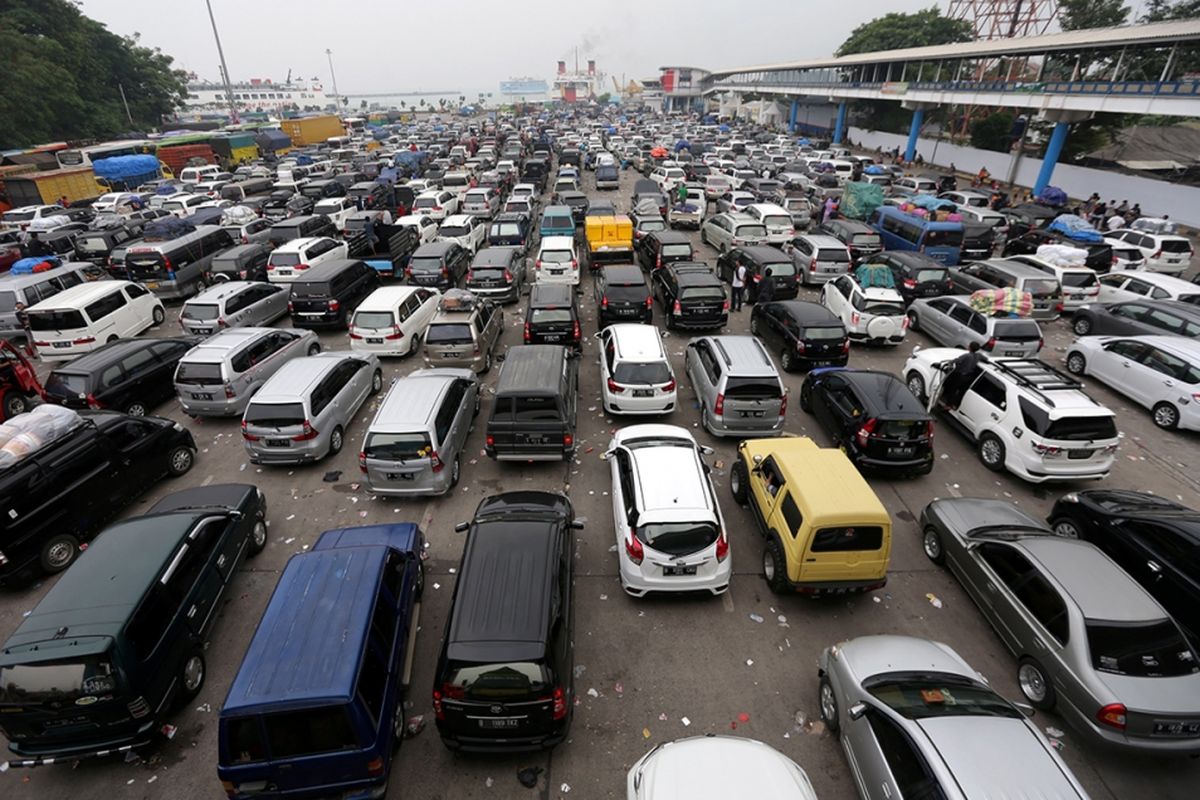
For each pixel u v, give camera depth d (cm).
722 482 1177
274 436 1173
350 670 602
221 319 1706
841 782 659
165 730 716
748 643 837
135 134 7019
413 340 1744
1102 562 766
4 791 660
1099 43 3294
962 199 3397
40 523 953
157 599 723
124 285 1853
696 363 1431
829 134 7731
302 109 18300
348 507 1122
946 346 1739
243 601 913
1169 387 1352
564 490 1157
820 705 742
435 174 4253
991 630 860
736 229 2483
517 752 676
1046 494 1152
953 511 977
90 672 634
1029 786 522
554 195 3531
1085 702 668
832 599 916
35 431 971
